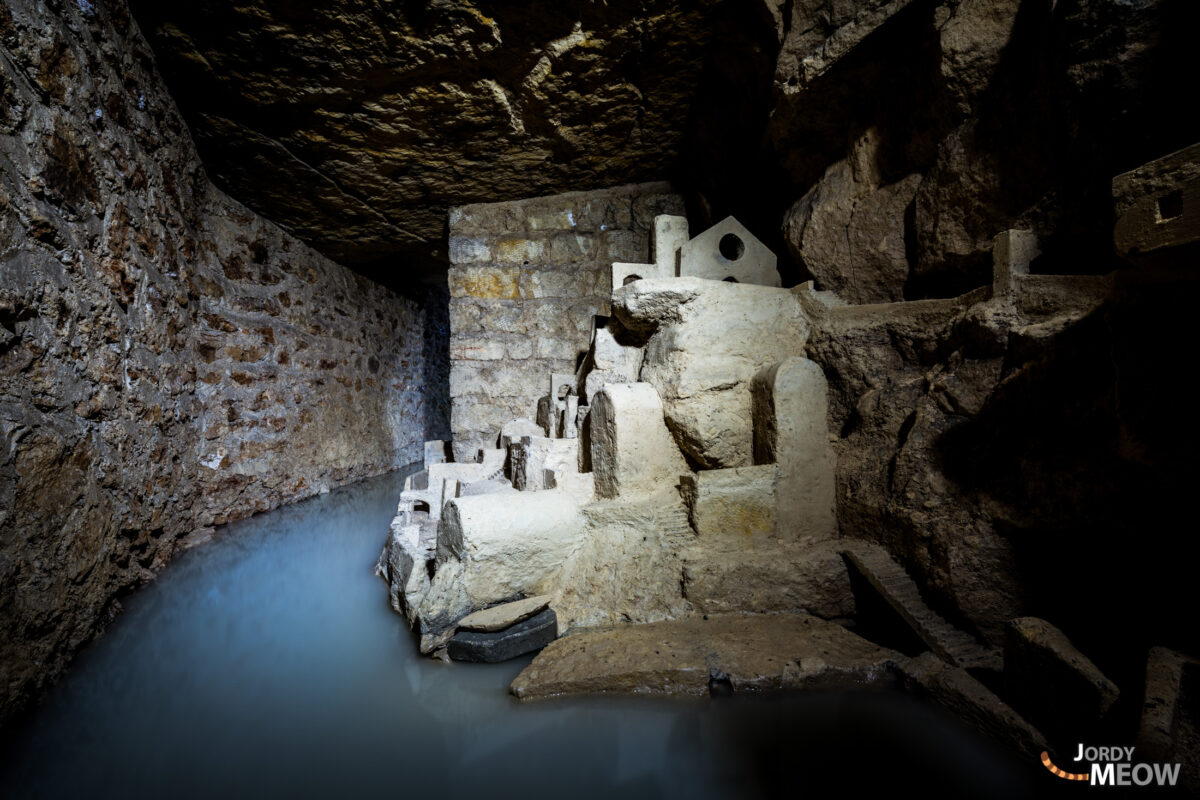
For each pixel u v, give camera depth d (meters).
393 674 1.58
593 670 1.44
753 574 1.76
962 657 1.37
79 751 1.24
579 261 3.26
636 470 1.97
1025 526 1.34
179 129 2.52
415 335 5.94
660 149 2.91
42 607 1.39
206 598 2.16
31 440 1.38
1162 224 0.87
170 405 2.45
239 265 3.25
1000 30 1.54
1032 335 1.36
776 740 1.29
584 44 2.17
